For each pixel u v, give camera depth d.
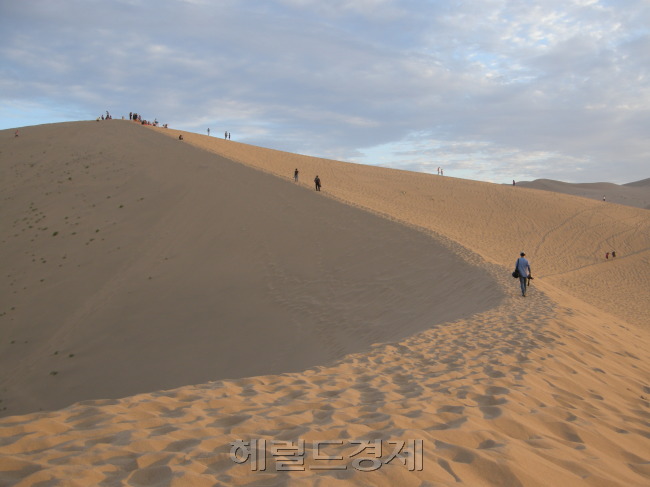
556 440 3.85
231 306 18.39
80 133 46.84
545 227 37.06
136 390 14.67
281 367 13.47
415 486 2.71
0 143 46.25
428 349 7.41
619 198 112.25
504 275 15.26
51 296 21.61
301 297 17.83
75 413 4.00
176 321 18.23
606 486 3.15
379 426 3.69
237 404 4.35
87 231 27.19
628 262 31.34
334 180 41.59
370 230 22.02
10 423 3.62
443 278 16.19
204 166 33.97
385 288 16.77
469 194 43.34
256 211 26.58
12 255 25.78
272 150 52.38
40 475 2.64
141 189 31.75
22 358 17.88
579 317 10.26
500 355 6.69
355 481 2.69
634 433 4.34
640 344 9.48
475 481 2.88
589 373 6.27
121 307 19.88
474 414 4.06
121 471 2.80
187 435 3.43
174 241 24.94
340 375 5.75
